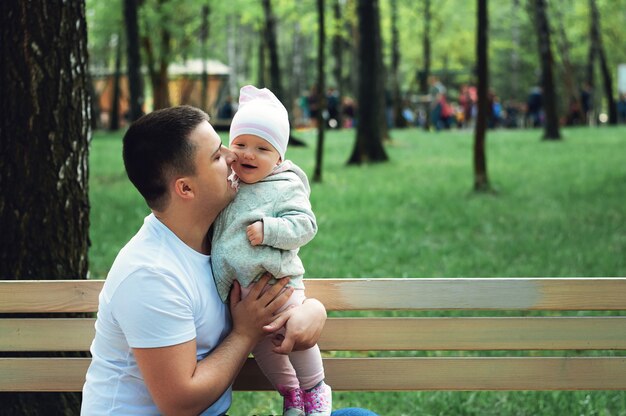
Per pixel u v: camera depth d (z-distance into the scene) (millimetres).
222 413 2934
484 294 3189
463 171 15164
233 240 2740
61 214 3824
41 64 3734
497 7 40656
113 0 22297
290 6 27234
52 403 3775
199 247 2820
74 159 3855
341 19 28562
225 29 34312
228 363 2729
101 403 2775
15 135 3740
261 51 29562
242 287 2793
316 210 10820
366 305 3203
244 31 52688
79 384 3270
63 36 3775
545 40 22062
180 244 2766
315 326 2809
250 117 2766
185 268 2736
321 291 3203
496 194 12039
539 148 19391
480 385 3256
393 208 10961
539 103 35500
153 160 2695
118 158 17453
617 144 19719
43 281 3184
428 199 11641
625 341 3189
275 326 2783
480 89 12102
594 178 13469
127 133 2754
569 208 10766
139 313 2629
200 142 2699
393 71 34000
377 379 3266
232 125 2826
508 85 53688
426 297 3197
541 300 3180
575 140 21750
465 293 3191
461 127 39000
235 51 49750
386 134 21625
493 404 4707
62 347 3221
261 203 2758
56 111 3779
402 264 7855
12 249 3771
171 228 2771
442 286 3195
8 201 3758
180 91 33000
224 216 2797
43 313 3721
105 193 11977
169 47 23562
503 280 3182
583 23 37000
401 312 6328
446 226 9641
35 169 3762
